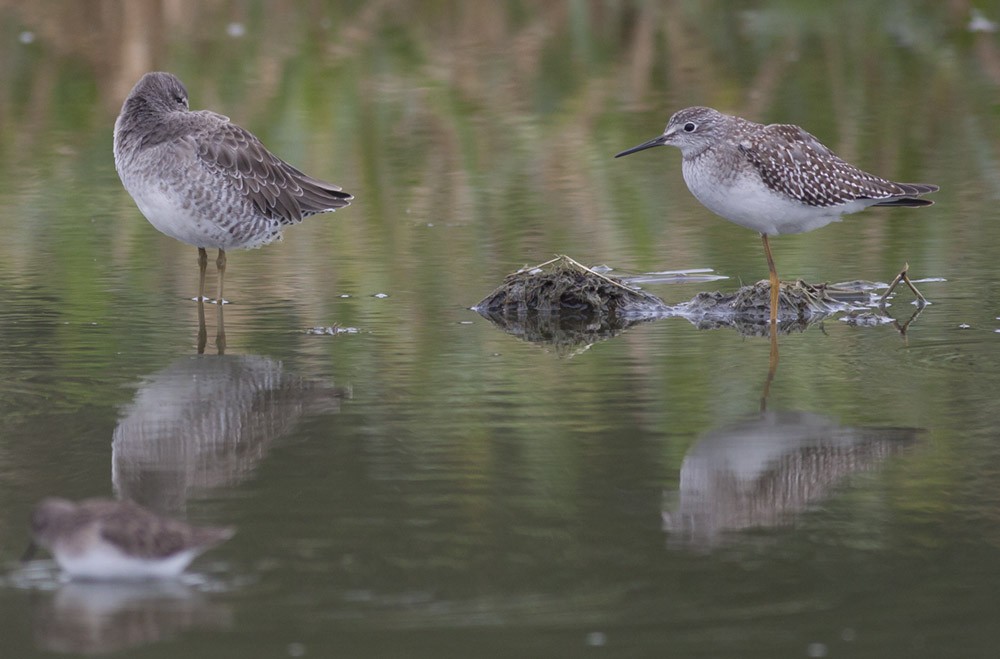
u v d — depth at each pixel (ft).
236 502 31.99
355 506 31.63
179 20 94.99
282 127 75.51
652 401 39.55
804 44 90.02
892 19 94.63
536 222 60.49
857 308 49.52
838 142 70.85
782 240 57.88
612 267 54.34
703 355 44.50
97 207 63.72
